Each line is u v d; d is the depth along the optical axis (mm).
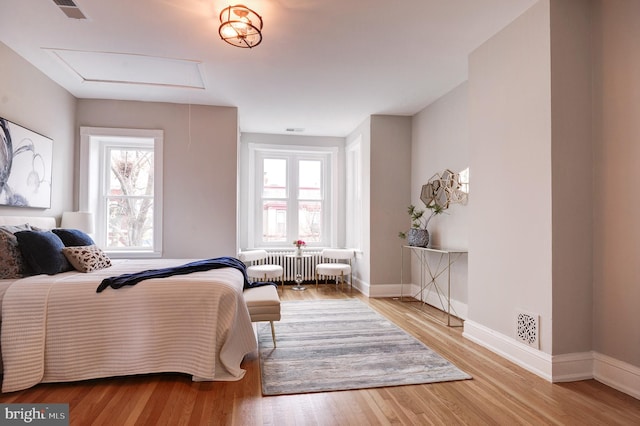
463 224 3895
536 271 2479
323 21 2693
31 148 3361
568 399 2127
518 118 2654
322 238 6293
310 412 1979
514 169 2688
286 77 3723
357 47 3104
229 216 4605
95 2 2441
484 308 3010
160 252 4438
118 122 4371
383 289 5047
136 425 1840
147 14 2590
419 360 2705
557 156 2379
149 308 2328
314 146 6180
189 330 2348
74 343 2254
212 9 2525
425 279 4695
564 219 2383
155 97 4316
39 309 2230
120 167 4699
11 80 3115
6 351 2168
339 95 4270
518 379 2393
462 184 3887
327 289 5598
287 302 4664
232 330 2395
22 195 3232
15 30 2805
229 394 2178
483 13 2609
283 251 5965
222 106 4629
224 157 4605
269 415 1945
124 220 4684
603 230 2361
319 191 6297
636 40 2174
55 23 2707
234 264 3203
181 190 4508
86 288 2309
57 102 3871
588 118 2443
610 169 2320
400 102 4535
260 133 6016
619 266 2262
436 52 3205
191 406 2033
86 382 2312
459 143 3947
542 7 2441
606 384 2311
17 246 2598
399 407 2037
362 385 2295
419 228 4730
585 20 2455
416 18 2666
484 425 1859
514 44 2695
